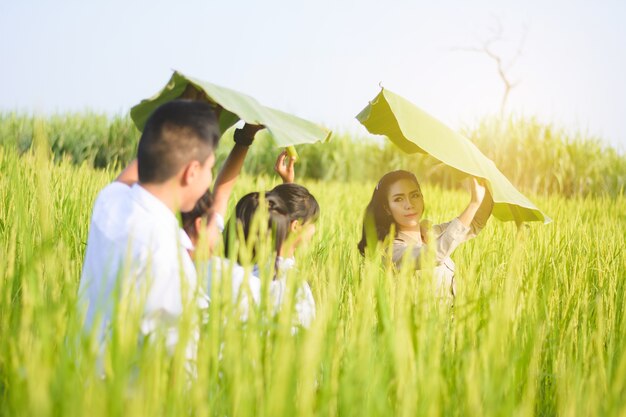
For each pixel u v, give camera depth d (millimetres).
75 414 1669
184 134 2279
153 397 1774
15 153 5598
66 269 2168
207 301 2238
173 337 2201
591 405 2059
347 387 1927
